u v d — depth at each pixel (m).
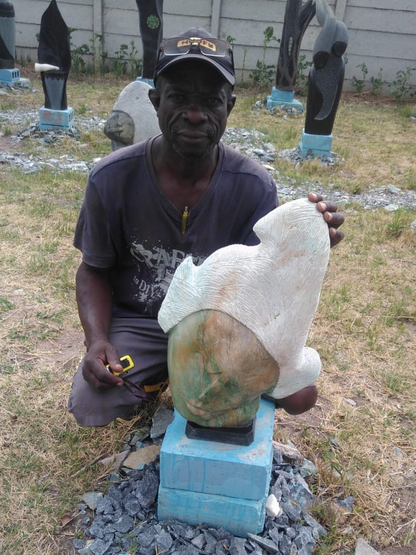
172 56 1.72
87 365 1.98
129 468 2.15
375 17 12.21
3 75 10.28
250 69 12.96
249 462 1.78
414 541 2.05
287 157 7.64
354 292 3.99
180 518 1.93
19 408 2.49
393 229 5.12
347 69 12.90
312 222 1.53
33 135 7.35
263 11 12.34
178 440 1.87
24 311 3.33
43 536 1.92
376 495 2.21
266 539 1.88
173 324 1.75
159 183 2.00
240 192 2.03
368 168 7.50
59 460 2.22
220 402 1.75
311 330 3.43
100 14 12.46
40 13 12.54
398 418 2.70
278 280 1.56
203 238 2.08
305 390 2.02
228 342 1.62
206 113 1.77
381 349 3.29
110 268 2.25
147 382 2.32
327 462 2.31
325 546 1.94
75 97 10.31
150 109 4.69
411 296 4.00
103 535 1.89
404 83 12.29
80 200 5.32
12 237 4.33
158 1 8.98
